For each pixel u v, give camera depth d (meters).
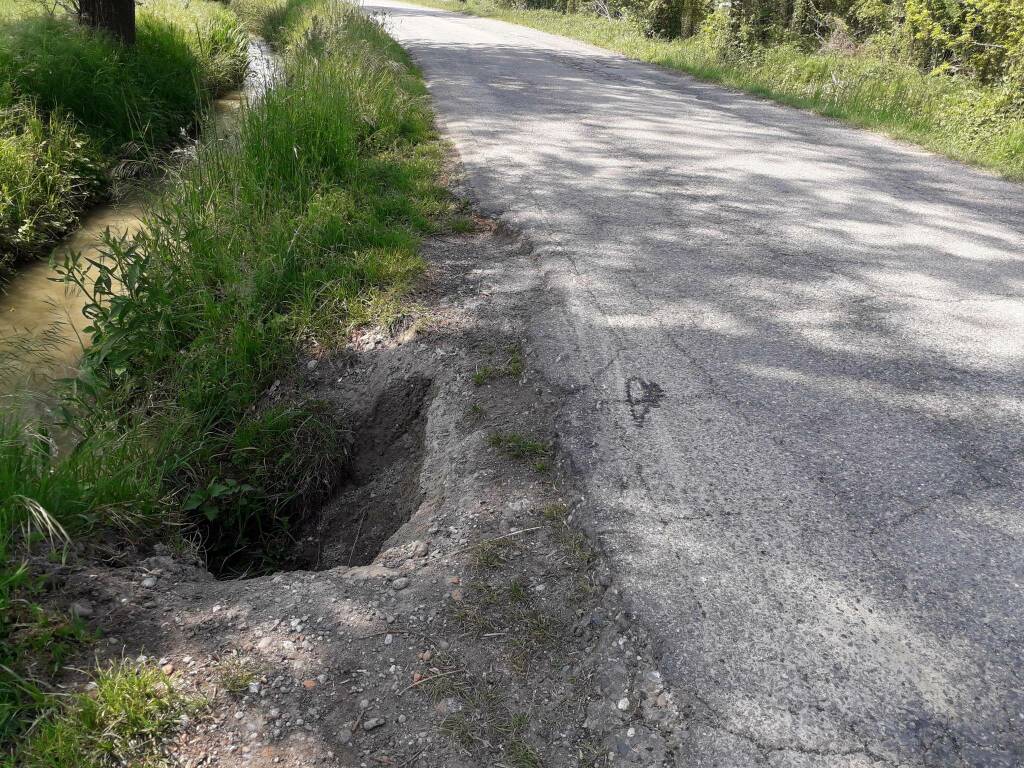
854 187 6.63
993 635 2.20
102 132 8.01
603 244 5.13
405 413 3.73
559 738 1.94
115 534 2.76
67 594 2.35
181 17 13.29
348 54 8.77
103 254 4.45
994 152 7.61
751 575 2.41
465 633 2.24
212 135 5.95
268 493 3.57
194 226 4.71
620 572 2.42
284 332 4.20
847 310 4.22
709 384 3.48
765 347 3.81
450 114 9.28
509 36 20.84
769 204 6.09
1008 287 4.57
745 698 2.00
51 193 6.51
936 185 6.78
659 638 2.18
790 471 2.90
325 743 1.92
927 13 11.84
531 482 2.89
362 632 2.25
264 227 4.82
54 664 2.10
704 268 4.78
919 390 3.45
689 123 9.23
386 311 4.24
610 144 7.99
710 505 2.72
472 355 3.81
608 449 3.03
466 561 2.52
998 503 2.74
